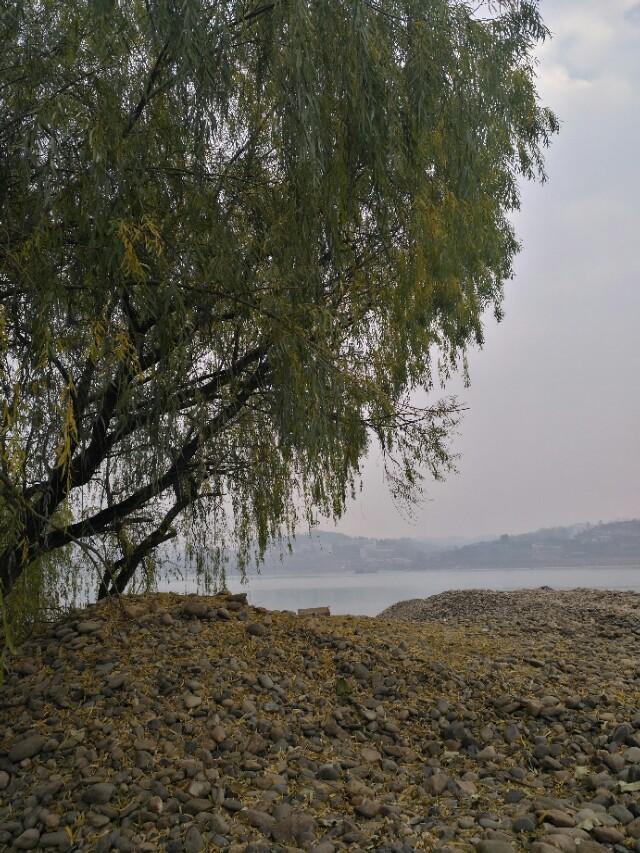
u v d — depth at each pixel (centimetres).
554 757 471
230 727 470
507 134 664
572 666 671
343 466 566
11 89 447
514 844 346
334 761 449
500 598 1366
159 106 485
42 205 417
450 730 502
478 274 704
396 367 602
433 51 523
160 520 686
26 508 425
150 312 453
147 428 502
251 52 504
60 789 399
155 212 465
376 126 497
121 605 674
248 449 615
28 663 554
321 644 646
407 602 1510
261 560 699
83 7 460
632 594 1351
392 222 554
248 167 539
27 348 421
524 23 585
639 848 338
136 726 461
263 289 508
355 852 340
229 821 367
